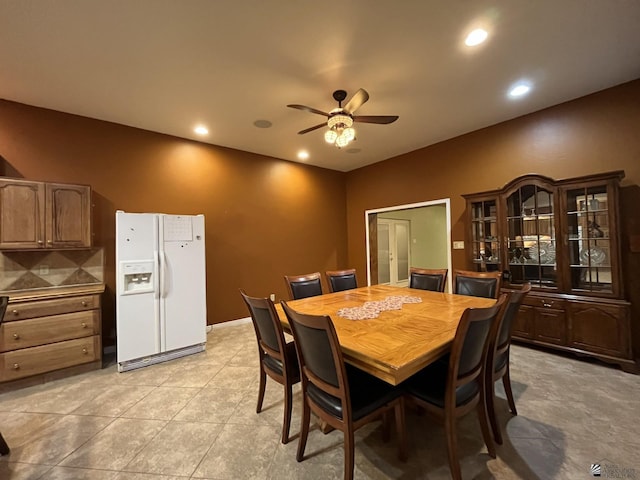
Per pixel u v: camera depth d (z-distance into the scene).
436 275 3.20
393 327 1.75
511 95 2.99
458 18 1.94
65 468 1.60
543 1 1.81
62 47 2.14
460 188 4.11
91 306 2.87
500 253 3.38
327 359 1.38
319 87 2.75
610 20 1.97
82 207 3.01
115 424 1.99
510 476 1.47
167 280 3.12
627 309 2.53
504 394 2.26
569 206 2.92
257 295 4.68
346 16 1.90
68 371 2.74
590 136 2.99
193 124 3.54
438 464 1.58
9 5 1.74
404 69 2.50
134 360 2.93
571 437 1.75
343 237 5.98
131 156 3.56
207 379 2.66
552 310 2.93
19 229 2.72
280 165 5.05
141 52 2.22
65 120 3.18
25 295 2.60
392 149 4.67
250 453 1.70
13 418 2.08
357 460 1.62
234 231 4.45
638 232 2.74
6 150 2.89
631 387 2.30
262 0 1.76
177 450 1.73
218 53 2.25
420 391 1.55
